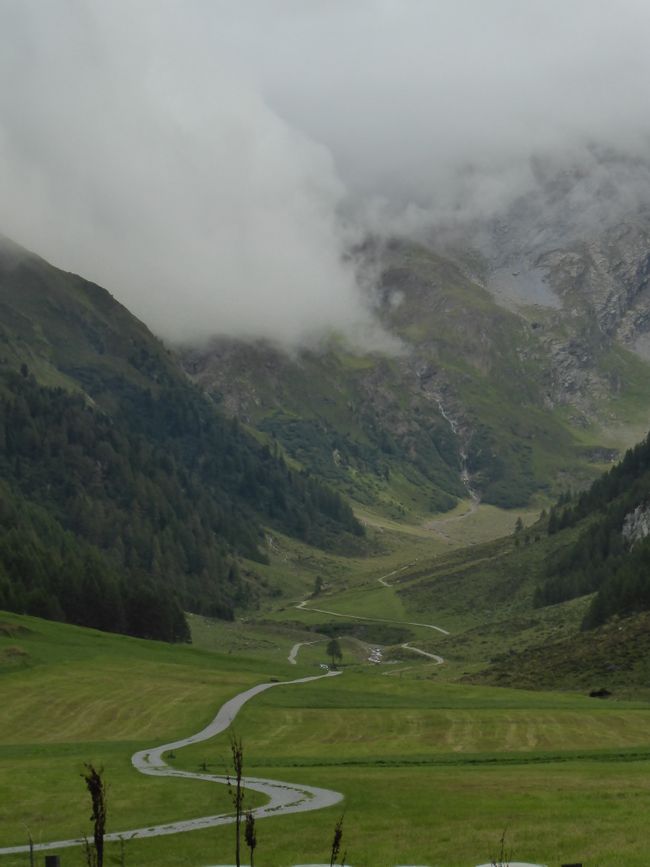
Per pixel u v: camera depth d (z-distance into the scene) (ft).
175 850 180.86
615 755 311.88
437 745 349.41
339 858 168.25
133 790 245.65
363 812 210.59
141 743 366.63
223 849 180.14
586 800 215.10
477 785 243.40
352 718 410.52
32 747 357.00
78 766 294.05
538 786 238.48
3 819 218.38
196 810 220.02
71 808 226.38
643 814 195.11
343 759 313.94
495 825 191.11
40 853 182.70
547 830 182.91
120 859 174.60
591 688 506.07
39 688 487.20
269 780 260.42
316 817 206.28
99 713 439.63
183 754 331.16
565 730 367.86
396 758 315.17
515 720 389.80
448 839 180.14
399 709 429.38
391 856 167.63
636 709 416.05
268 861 169.37
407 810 211.20
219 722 410.31
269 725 400.26
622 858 157.28
